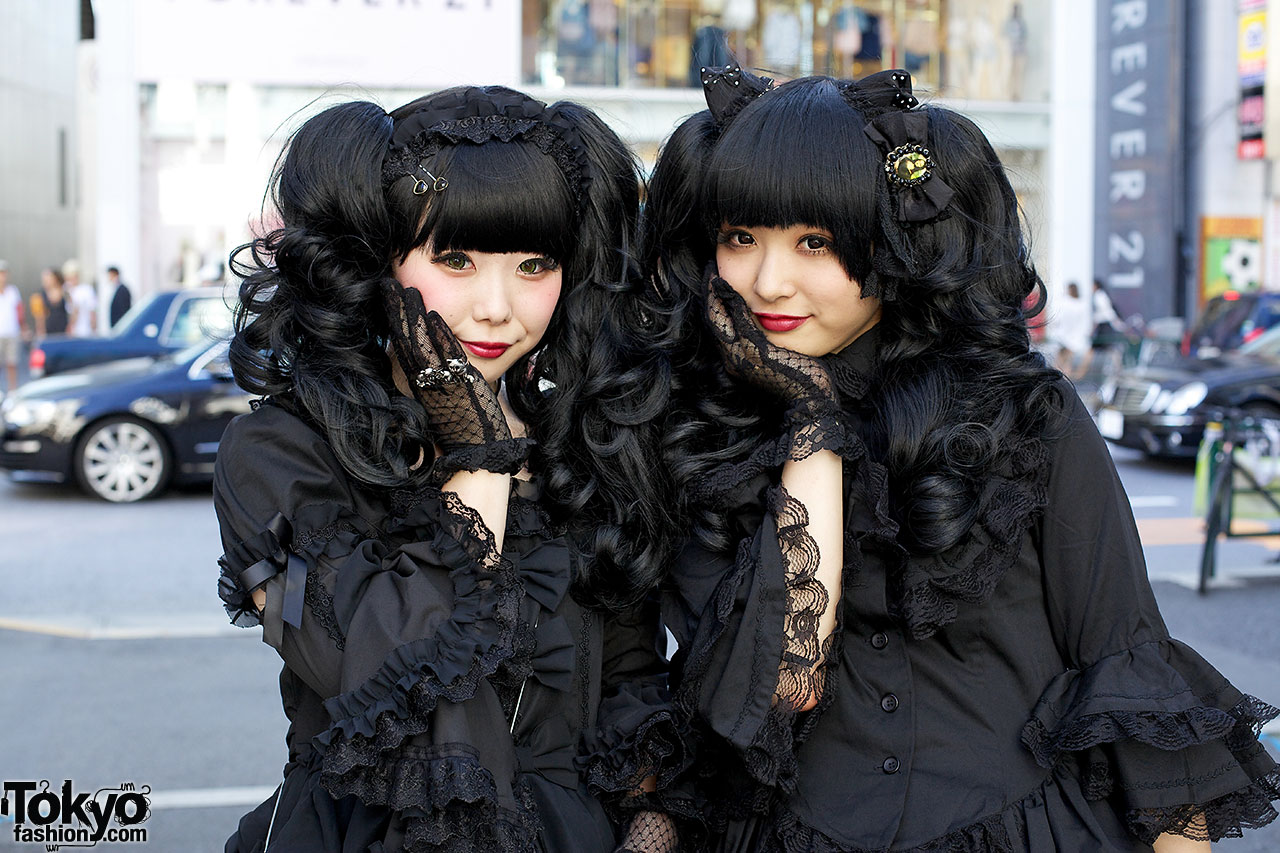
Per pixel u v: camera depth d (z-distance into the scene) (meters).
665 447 1.61
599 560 1.56
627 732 1.51
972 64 15.43
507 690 1.47
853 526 1.48
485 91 1.50
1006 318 1.51
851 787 1.44
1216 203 19.02
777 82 1.61
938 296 1.48
